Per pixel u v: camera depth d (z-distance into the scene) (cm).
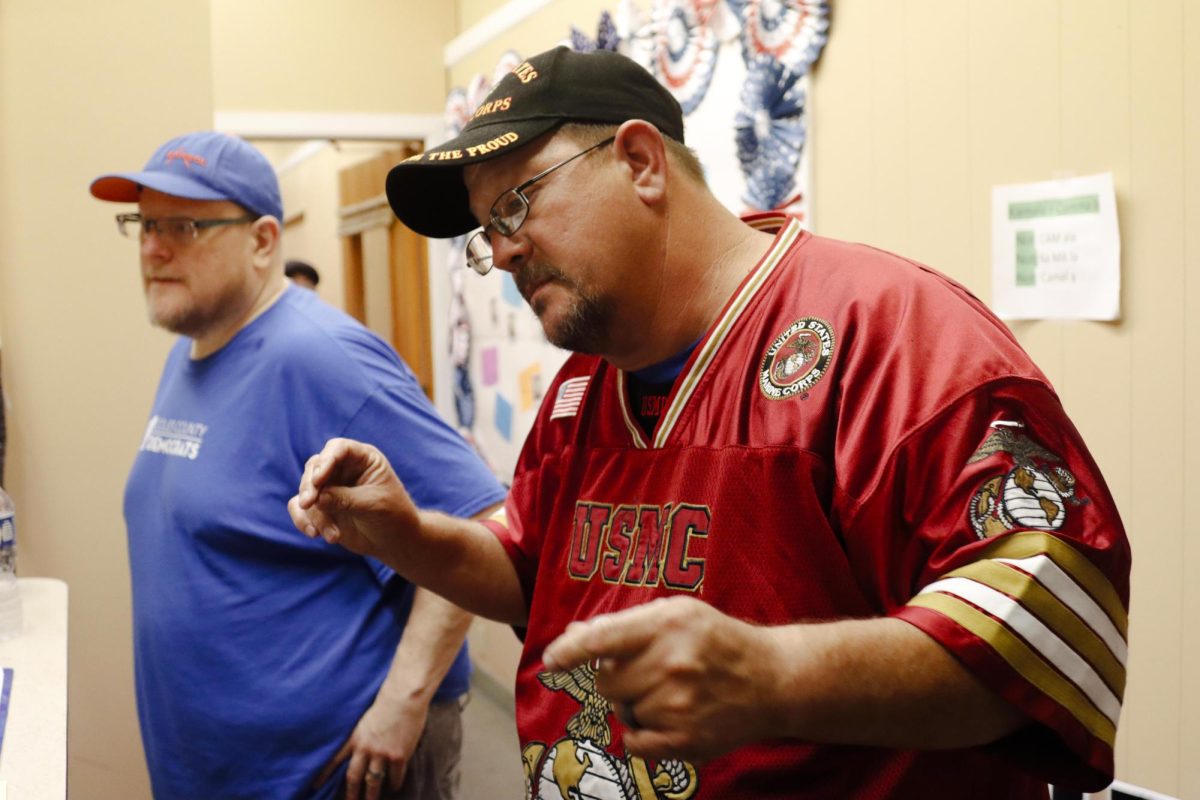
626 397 110
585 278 99
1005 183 179
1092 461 82
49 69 260
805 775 91
